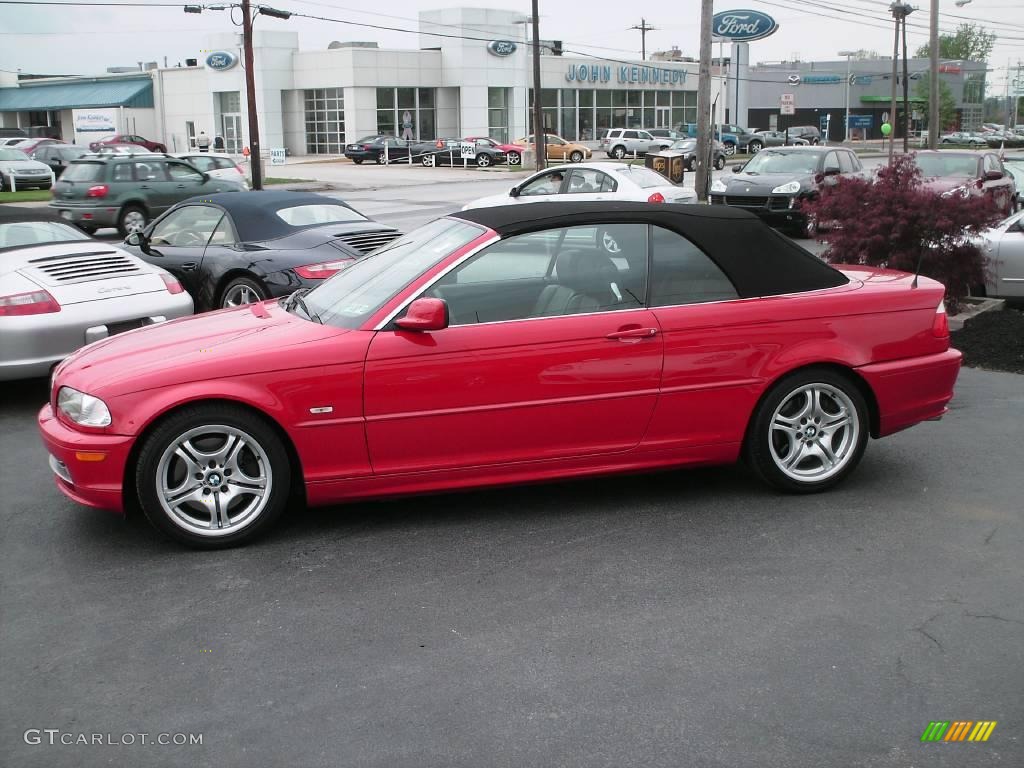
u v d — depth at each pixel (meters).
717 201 19.67
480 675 3.57
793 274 5.21
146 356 4.76
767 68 101.12
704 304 5.03
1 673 3.65
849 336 5.17
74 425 4.61
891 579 4.32
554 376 4.83
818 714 3.30
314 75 61.38
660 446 5.07
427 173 46.09
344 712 3.35
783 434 5.28
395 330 4.71
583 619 3.98
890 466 5.85
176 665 3.68
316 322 4.93
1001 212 9.43
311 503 4.81
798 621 3.94
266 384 4.58
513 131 65.00
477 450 4.85
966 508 5.16
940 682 3.49
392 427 4.72
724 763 3.05
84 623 4.02
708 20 21.45
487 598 4.18
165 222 10.11
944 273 9.44
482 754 3.11
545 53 66.69
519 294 4.87
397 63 60.75
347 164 54.72
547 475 5.00
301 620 4.02
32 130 68.31
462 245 4.88
